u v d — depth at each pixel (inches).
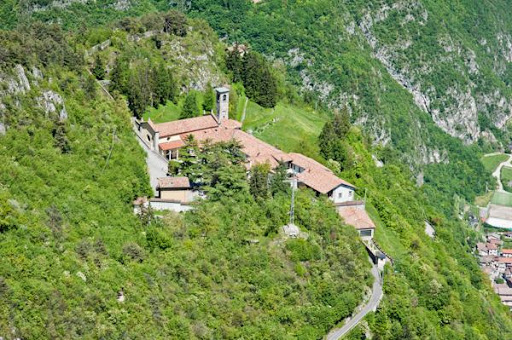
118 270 4677.7
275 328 4926.2
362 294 5654.5
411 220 7780.5
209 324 4776.1
